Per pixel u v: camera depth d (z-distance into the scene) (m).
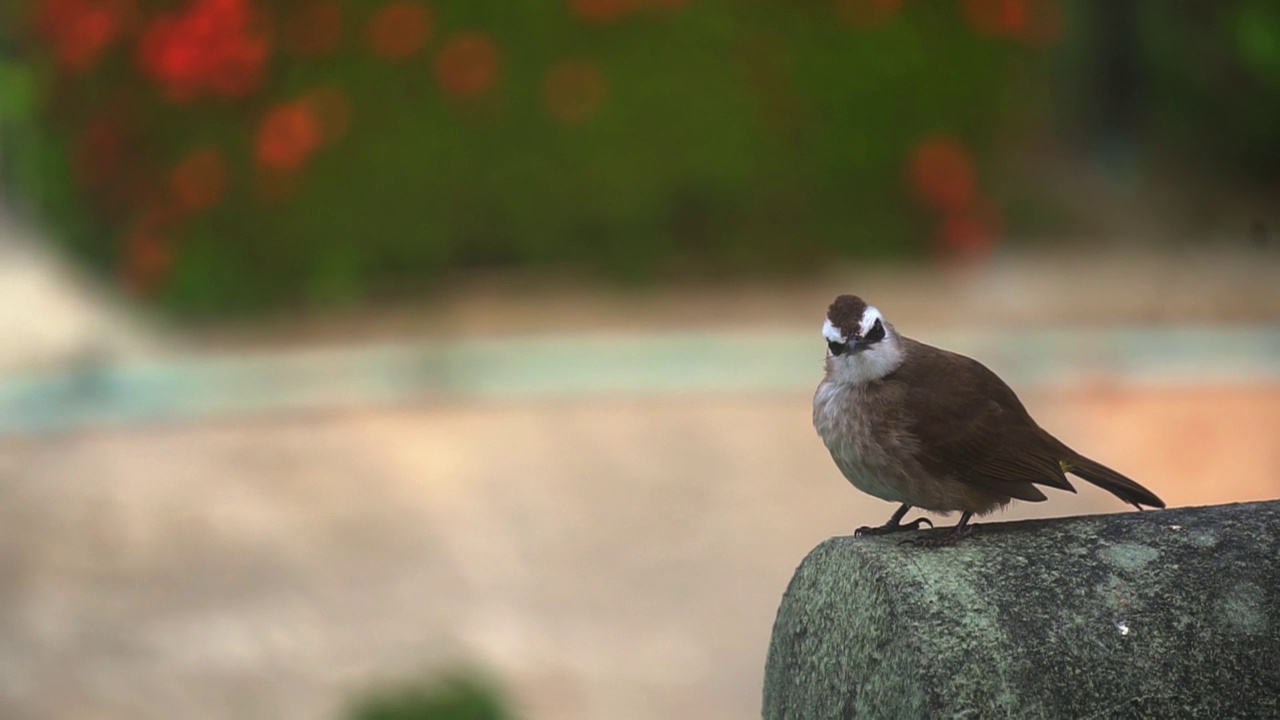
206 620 10.57
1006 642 4.53
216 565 11.41
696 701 9.43
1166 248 19.67
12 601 10.83
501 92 17.25
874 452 6.01
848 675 4.91
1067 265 18.75
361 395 14.69
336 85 17.09
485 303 16.91
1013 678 4.47
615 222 17.45
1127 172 22.42
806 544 11.68
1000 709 4.43
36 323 16.67
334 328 16.55
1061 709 4.43
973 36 18.47
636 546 11.72
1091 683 4.46
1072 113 22.95
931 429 5.92
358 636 10.29
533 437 13.71
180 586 11.09
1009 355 15.57
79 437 13.82
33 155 18.75
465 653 10.02
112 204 17.80
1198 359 15.41
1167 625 4.56
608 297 17.19
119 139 17.59
